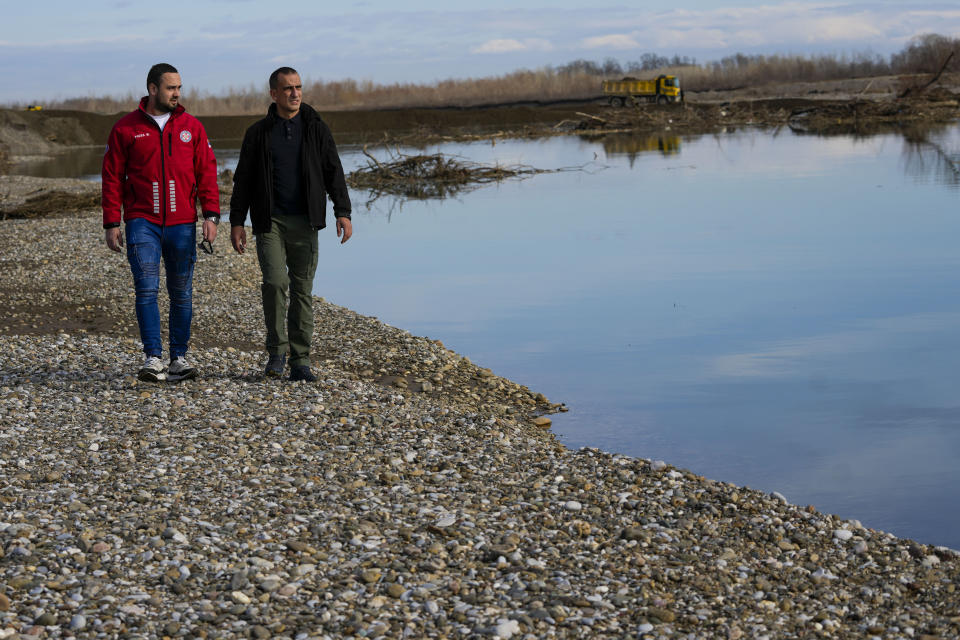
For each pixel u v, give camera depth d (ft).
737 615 13.57
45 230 59.06
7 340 31.24
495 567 14.73
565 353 34.32
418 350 32.81
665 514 17.40
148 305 24.66
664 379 30.68
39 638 12.07
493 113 227.61
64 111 196.13
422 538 15.62
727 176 93.76
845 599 14.46
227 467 18.74
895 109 173.78
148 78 23.84
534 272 50.62
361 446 20.53
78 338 31.94
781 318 38.19
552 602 13.53
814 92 283.79
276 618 12.90
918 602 14.58
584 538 16.17
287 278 25.31
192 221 24.71
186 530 15.55
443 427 22.45
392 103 292.20
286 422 21.88
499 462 20.10
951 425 25.13
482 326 39.06
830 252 51.72
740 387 29.45
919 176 84.53
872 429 25.13
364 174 107.34
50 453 19.29
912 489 20.83
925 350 32.65
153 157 23.85
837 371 30.71
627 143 151.53
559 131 189.88
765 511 17.84
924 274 45.06
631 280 47.37
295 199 24.73
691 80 318.65
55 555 14.33
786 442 24.31
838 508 19.85
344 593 13.65
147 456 19.25
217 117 210.18
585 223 68.13
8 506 16.25
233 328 35.29
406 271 52.44
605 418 26.81
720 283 45.60
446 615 13.12
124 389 24.34
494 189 94.94
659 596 13.96
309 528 15.94
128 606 12.92
